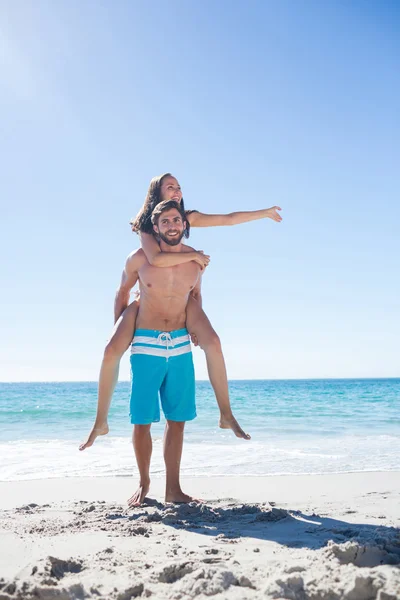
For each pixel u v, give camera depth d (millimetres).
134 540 3213
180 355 4555
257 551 2912
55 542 3174
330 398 29219
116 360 4480
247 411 19875
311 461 7801
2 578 2309
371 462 7719
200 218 4883
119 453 8742
